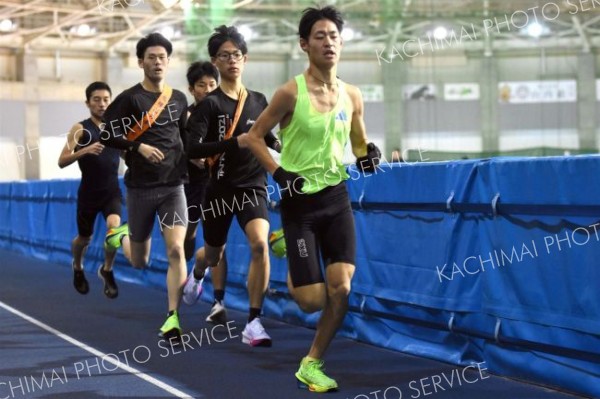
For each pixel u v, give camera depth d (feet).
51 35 138.62
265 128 18.33
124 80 143.54
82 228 33.50
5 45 134.21
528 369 19.24
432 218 22.08
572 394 18.07
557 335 18.38
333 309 18.60
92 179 32.45
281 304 29.07
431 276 22.09
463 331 21.09
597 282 17.33
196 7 131.13
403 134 140.77
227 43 23.72
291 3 134.62
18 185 60.34
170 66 136.26
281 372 21.09
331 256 18.44
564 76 140.87
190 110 28.58
